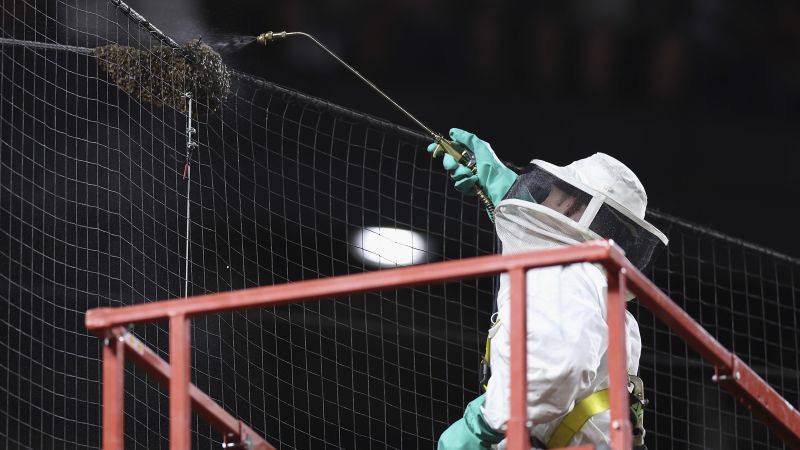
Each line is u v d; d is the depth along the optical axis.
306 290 11.28
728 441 32.06
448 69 35.12
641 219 15.02
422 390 29.50
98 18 22.19
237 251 25.38
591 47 35.78
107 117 23.12
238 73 20.59
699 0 35.47
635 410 14.33
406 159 31.75
